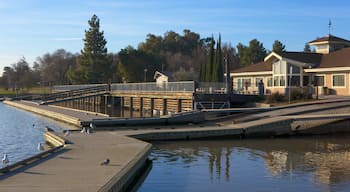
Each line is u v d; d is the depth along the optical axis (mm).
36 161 16578
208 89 46375
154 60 97125
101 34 94688
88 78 92250
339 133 32219
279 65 49906
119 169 14961
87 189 11852
